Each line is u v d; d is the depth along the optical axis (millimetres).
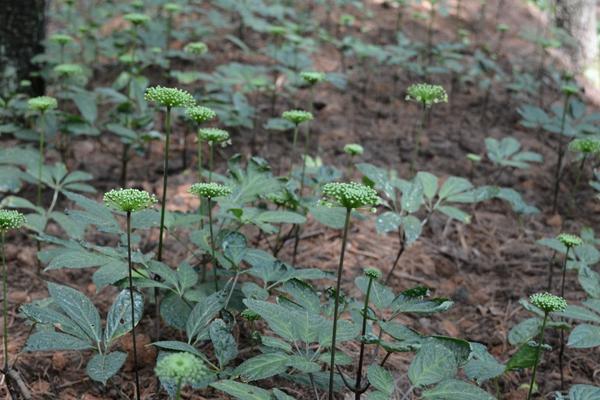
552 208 1469
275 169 1482
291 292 951
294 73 1656
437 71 1781
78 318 928
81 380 1005
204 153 1559
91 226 1302
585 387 899
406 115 1832
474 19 2754
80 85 1623
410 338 913
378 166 1547
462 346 898
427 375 871
